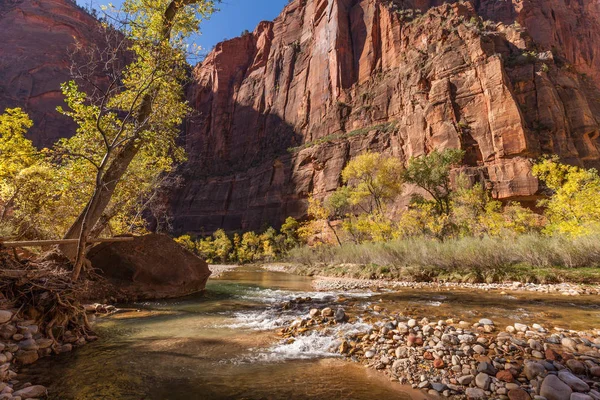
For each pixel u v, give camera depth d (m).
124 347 5.19
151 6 9.20
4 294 4.93
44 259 7.31
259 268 44.34
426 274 16.61
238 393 3.50
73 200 15.09
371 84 67.62
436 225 24.98
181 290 12.34
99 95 8.74
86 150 10.87
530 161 37.62
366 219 32.00
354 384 3.76
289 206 68.69
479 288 12.92
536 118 41.69
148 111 9.77
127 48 9.07
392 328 5.82
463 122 44.34
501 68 43.56
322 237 55.16
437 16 58.59
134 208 17.20
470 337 4.94
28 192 14.88
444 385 3.63
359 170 36.62
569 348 4.46
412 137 49.78
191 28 9.62
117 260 11.09
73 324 5.54
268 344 5.37
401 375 3.97
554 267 14.23
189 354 4.85
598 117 44.69
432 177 31.83
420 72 53.50
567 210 16.84
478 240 17.95
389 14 69.06
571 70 47.50
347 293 12.16
